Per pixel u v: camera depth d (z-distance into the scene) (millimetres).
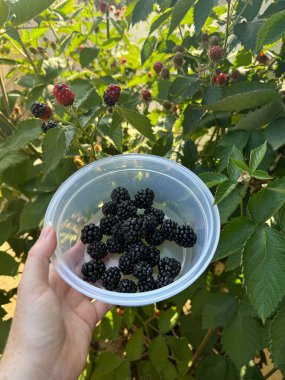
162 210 259
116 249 233
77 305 250
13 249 354
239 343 239
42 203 292
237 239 182
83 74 360
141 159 234
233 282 269
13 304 433
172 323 312
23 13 220
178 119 306
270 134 224
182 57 269
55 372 213
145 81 369
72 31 353
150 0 257
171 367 305
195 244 228
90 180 236
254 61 308
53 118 224
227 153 239
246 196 262
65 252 222
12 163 311
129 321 325
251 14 242
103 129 308
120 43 491
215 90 246
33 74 328
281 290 163
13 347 206
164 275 213
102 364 315
